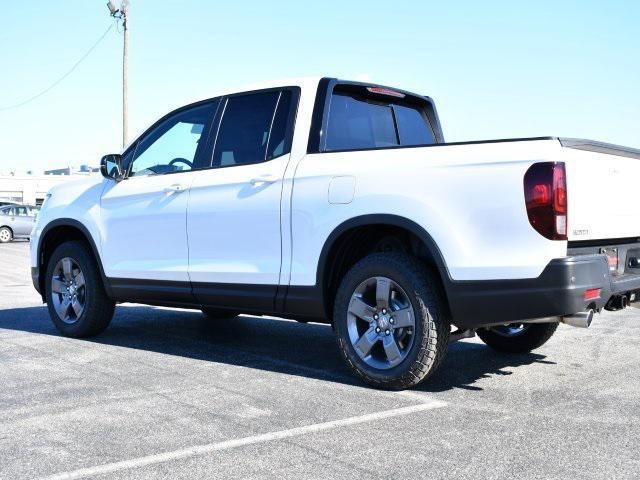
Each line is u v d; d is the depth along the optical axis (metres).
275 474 3.04
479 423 3.77
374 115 5.55
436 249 4.26
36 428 3.69
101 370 5.09
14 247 25.89
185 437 3.54
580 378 4.86
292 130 5.13
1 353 5.73
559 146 3.96
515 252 4.04
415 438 3.52
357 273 4.62
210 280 5.42
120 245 6.11
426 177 4.33
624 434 3.57
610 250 4.44
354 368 4.64
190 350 5.89
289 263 4.95
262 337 6.57
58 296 6.60
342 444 3.42
